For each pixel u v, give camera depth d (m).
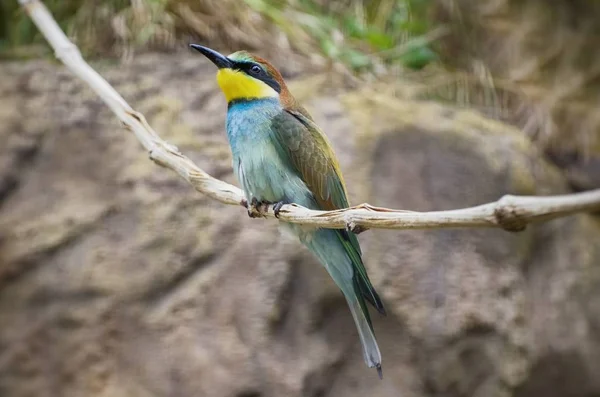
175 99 12.14
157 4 13.34
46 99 12.03
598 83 14.02
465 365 11.31
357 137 11.73
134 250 11.09
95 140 11.72
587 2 14.27
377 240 11.31
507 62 14.34
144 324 10.91
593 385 12.21
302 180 8.84
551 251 12.43
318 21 14.18
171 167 8.39
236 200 8.04
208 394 10.65
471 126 12.47
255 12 13.78
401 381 11.02
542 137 13.50
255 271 10.95
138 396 10.73
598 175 13.29
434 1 14.95
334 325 11.01
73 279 11.02
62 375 10.87
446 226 6.18
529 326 11.86
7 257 11.10
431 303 11.27
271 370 10.72
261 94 8.99
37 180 11.55
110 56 13.04
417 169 11.76
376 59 14.05
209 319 10.88
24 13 14.03
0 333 10.96
